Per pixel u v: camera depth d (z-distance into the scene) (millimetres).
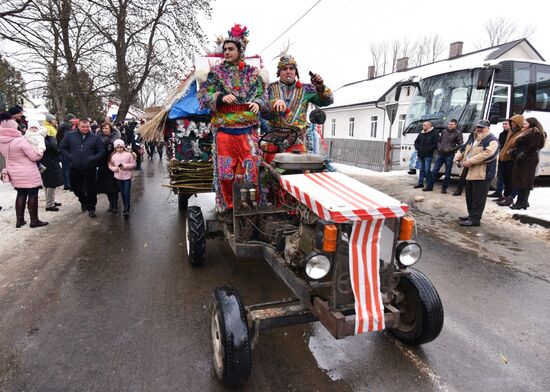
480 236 6059
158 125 6633
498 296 4047
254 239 3582
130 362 2893
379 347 3111
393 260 2506
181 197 7590
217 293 2693
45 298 3934
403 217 2473
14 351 3029
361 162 16203
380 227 2381
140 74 16562
